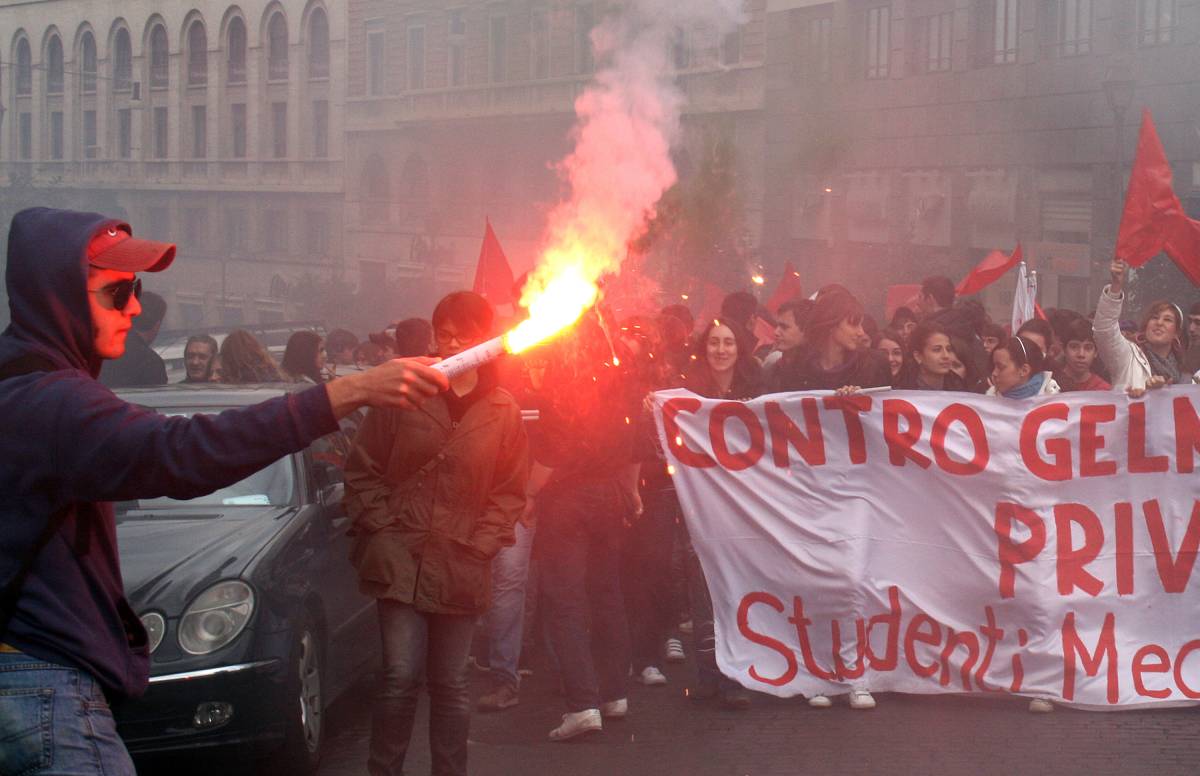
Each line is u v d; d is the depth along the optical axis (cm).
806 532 652
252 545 568
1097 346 738
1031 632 636
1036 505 639
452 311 507
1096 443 641
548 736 605
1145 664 635
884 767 552
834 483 653
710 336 680
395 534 494
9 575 263
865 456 650
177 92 5819
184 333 1625
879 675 648
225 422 256
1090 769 545
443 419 495
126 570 541
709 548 658
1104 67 2438
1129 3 2397
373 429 499
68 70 6322
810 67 3027
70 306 273
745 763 563
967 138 2773
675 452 660
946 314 912
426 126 4397
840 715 629
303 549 594
